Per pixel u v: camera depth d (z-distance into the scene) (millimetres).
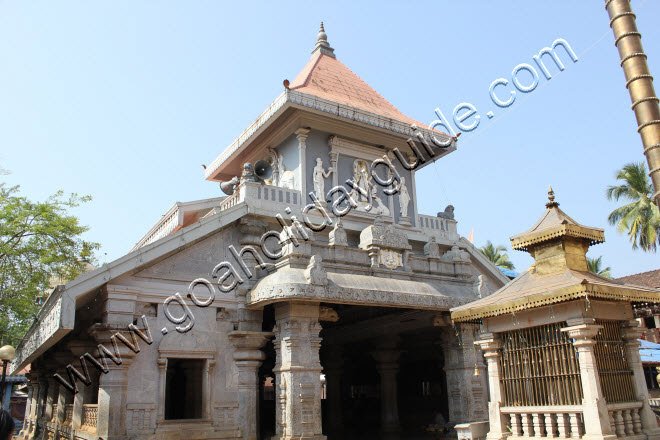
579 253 10312
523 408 9945
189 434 13336
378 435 19844
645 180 32125
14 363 25125
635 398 9570
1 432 3773
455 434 16172
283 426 13086
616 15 8609
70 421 16531
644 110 8070
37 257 24047
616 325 9898
